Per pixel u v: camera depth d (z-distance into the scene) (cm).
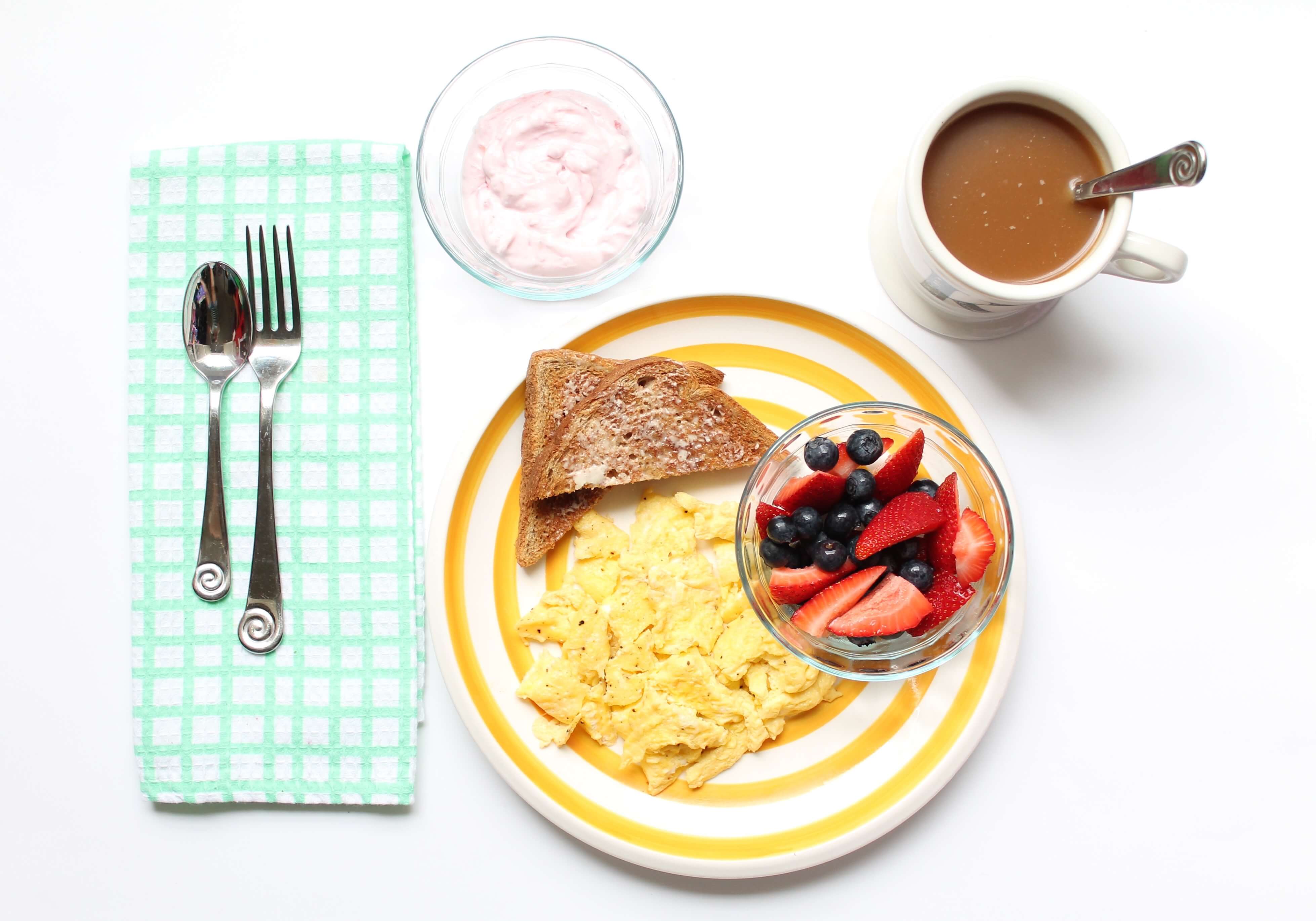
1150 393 69
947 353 69
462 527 67
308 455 68
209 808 70
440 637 66
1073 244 62
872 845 69
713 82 69
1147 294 69
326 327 68
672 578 66
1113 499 69
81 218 70
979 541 63
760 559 64
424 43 69
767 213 69
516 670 68
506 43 69
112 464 70
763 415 69
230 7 69
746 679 67
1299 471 69
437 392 69
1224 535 69
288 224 68
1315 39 69
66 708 70
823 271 69
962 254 62
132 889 70
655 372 66
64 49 69
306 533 68
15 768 70
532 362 66
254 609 68
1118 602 69
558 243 67
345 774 68
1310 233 69
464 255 69
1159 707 69
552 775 67
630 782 68
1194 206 69
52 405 70
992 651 66
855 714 68
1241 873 69
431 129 69
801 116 69
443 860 69
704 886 69
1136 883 69
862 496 63
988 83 61
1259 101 69
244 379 69
